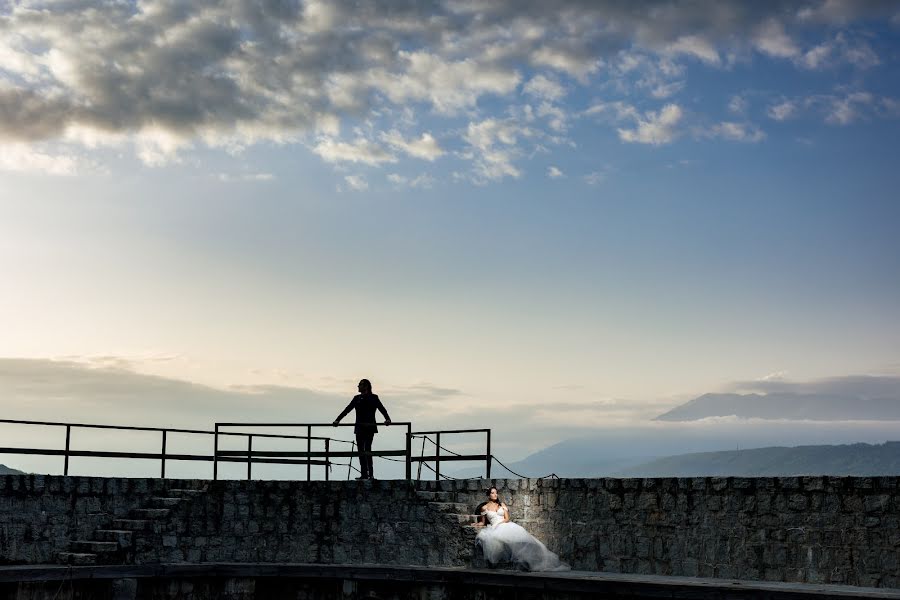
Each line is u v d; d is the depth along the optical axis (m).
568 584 16.83
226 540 20.95
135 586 19.00
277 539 21.27
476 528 19.64
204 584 19.95
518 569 18.42
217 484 21.12
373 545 20.77
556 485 19.48
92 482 19.83
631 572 18.23
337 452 21.47
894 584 15.34
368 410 21.77
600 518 18.78
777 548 16.61
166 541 20.11
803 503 16.44
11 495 18.73
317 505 21.25
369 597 19.39
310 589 19.97
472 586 18.27
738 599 14.91
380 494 20.88
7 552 18.56
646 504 18.20
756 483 16.95
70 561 18.75
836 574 15.95
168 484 20.80
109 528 19.94
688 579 16.75
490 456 20.55
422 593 18.81
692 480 17.66
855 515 15.87
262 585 20.17
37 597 17.94
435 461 21.25
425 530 20.30
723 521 17.25
